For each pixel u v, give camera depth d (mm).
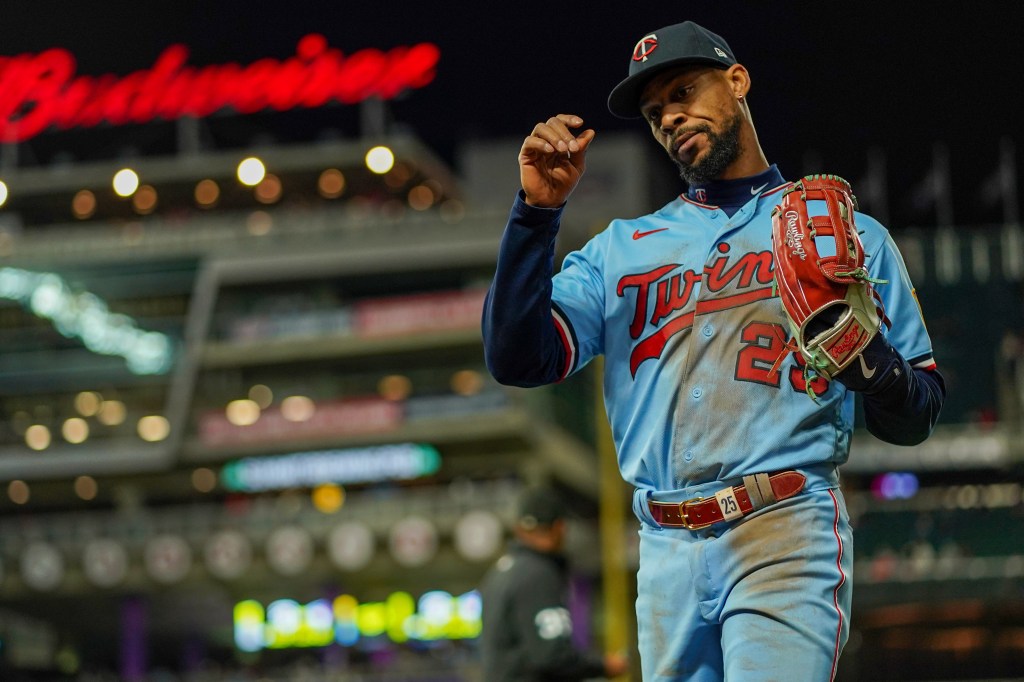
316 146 85375
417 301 75812
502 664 7793
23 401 80875
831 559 3994
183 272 80250
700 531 4125
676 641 4188
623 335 4355
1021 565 68625
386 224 77312
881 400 4023
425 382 76188
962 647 72000
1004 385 79812
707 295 4188
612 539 41406
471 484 77188
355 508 72625
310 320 76562
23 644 78750
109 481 80500
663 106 4422
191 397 76625
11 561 73812
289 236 78438
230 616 82812
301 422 75625
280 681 61781
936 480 77312
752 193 4344
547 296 4176
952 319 81750
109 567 73375
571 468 79375
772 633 3918
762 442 4043
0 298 80875
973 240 82938
